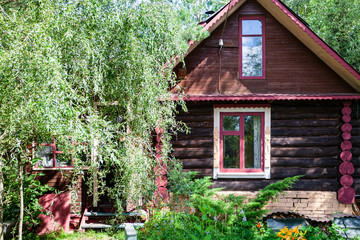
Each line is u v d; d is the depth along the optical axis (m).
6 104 4.76
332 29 18.53
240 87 9.84
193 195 7.81
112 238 8.38
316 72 9.80
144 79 6.33
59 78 4.58
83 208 9.84
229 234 6.85
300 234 6.19
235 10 9.90
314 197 9.49
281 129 9.66
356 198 10.02
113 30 6.16
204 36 8.69
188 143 9.63
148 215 8.98
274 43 9.90
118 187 6.92
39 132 5.31
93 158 5.91
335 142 9.64
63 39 5.51
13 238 7.06
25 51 4.60
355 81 9.17
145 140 6.92
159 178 8.00
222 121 9.70
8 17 5.33
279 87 9.82
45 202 9.06
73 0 5.71
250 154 9.67
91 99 6.84
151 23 6.30
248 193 9.45
